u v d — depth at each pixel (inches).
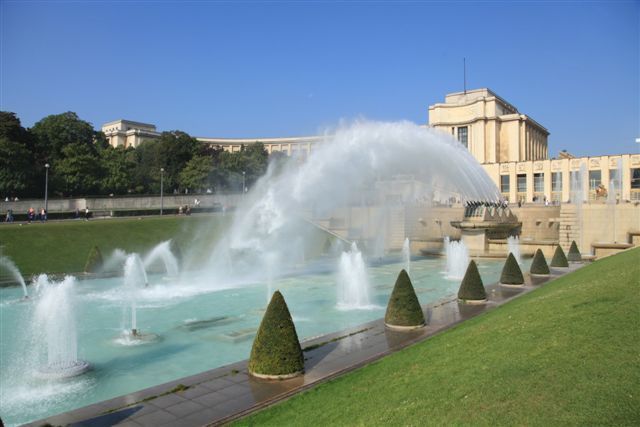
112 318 979.3
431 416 373.4
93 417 448.1
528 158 5236.2
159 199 3577.8
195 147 4690.0
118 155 4143.7
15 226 2033.7
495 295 1035.9
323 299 1170.6
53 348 751.7
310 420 419.5
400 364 539.8
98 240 2015.3
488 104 4982.8
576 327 494.3
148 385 602.2
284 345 547.2
